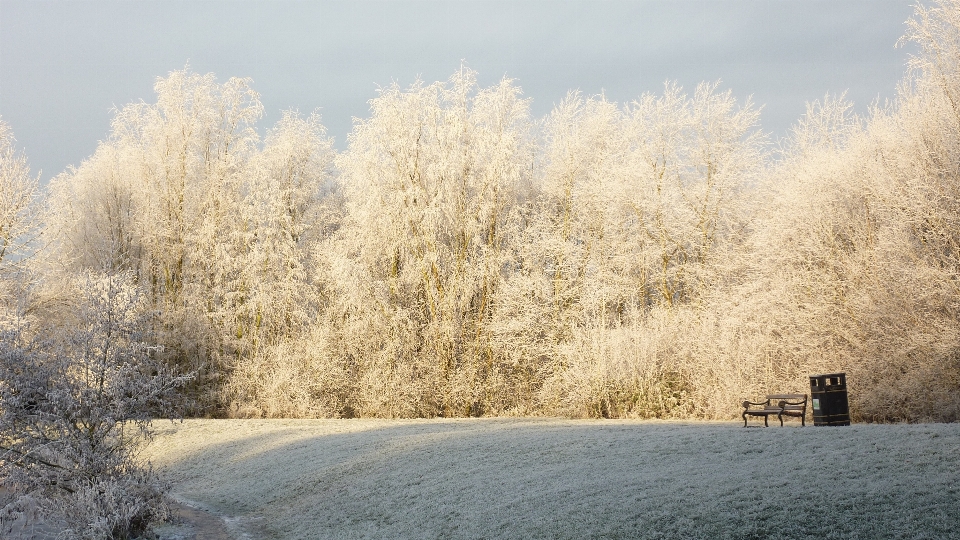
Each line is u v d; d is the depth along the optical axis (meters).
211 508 18.77
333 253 34.81
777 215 28.83
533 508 12.91
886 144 26.56
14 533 14.59
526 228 35.03
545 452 17.45
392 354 33.78
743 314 27.97
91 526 13.34
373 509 15.60
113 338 15.22
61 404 14.26
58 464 14.39
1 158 29.28
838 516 9.72
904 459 11.92
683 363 28.58
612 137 36.56
